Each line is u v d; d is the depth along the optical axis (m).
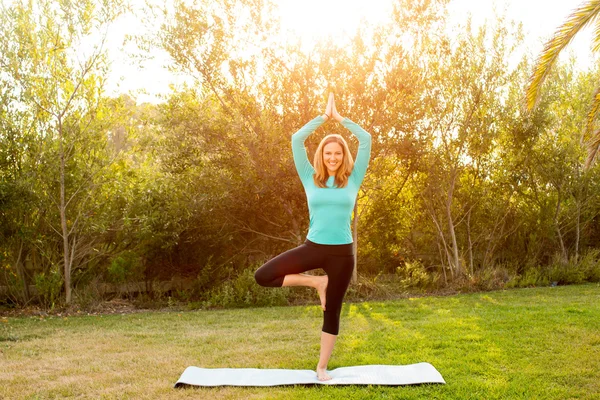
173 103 8.71
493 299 7.98
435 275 9.81
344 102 8.38
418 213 10.17
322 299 3.79
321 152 3.79
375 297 8.75
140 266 8.97
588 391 3.58
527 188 10.61
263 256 9.84
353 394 3.51
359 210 10.00
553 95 9.79
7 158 8.01
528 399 3.43
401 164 9.37
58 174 8.13
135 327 6.41
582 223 10.88
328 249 3.68
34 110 8.13
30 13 7.99
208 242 9.13
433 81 9.27
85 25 7.89
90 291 8.54
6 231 8.07
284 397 3.46
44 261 8.60
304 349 4.91
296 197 8.67
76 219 8.24
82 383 3.87
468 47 9.33
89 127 8.27
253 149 8.33
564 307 6.89
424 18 8.54
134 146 8.90
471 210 10.23
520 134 9.66
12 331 6.17
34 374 4.14
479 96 9.28
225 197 8.65
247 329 6.06
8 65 7.86
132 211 8.53
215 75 8.52
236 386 3.72
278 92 8.59
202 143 8.63
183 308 8.28
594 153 6.61
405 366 4.12
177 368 4.27
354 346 4.97
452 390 3.58
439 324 5.89
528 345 4.81
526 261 10.59
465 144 9.60
